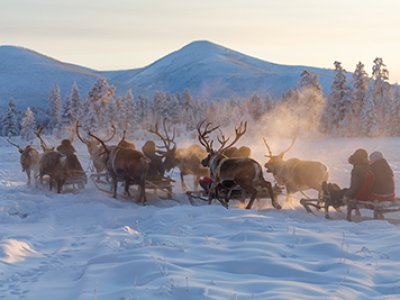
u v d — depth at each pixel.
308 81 77.38
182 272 6.57
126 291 5.82
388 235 8.96
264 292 5.68
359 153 11.96
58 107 114.69
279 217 11.96
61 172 17.05
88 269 6.89
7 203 14.30
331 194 12.50
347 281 6.13
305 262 7.00
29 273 7.33
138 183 15.45
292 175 14.00
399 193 17.28
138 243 8.59
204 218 11.17
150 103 123.50
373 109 70.75
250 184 13.12
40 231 11.03
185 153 18.06
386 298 5.50
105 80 75.69
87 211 13.45
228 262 6.96
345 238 8.69
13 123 102.81
